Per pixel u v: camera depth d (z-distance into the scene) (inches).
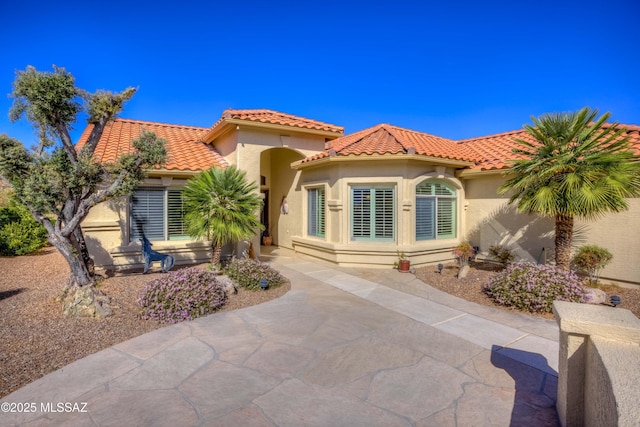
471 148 666.8
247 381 193.3
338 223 535.2
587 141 359.6
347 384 191.2
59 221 306.8
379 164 514.9
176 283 306.8
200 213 414.3
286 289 393.1
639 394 94.0
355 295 372.5
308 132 593.0
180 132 698.8
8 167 273.0
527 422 159.6
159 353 226.4
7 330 252.7
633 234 386.6
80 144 543.2
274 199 749.9
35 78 276.5
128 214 482.3
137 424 156.4
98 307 286.4
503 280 340.8
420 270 498.6
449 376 200.5
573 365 145.4
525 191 417.7
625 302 344.5
